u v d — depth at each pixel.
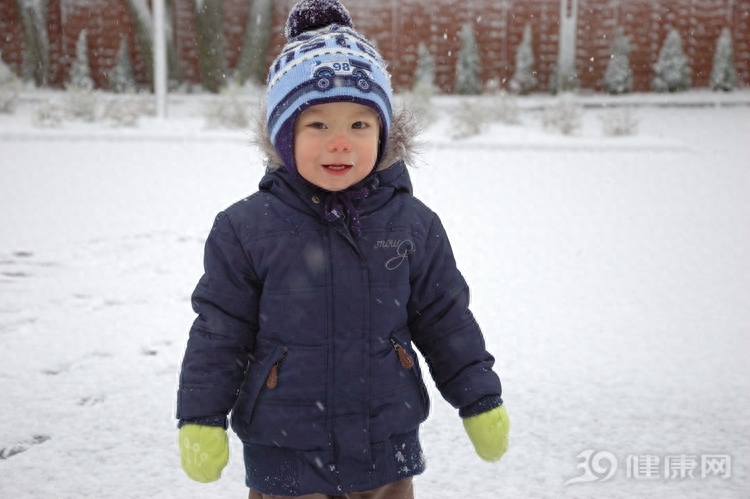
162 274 6.20
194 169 12.59
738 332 4.82
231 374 1.98
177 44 27.08
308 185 2.02
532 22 26.94
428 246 2.12
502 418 2.07
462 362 2.12
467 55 26.19
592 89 26.92
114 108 19.50
